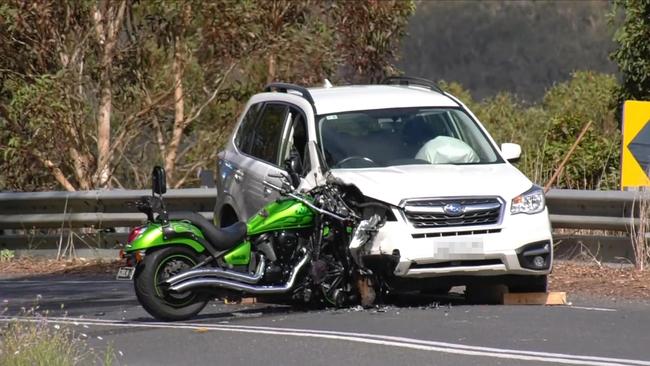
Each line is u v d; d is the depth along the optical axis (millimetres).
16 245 50469
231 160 38062
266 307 33094
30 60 61906
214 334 27828
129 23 63406
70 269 46938
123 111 64062
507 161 34000
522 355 24438
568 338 26375
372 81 71188
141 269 30031
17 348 23406
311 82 65250
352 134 33812
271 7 64312
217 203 38719
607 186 48375
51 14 61031
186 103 66562
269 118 36875
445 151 33469
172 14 61594
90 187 61969
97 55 63094
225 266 30547
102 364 24406
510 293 32281
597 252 40656
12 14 59406
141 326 29656
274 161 35219
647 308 31656
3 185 63688
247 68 65062
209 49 63719
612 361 23812
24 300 37062
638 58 57688
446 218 30500
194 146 67938
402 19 71250
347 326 28422
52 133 60062
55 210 50156
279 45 63094
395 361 24078
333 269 30953
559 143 52031
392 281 30594
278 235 30719
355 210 31016
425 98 35375
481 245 30484
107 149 62875
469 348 25234
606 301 33375
